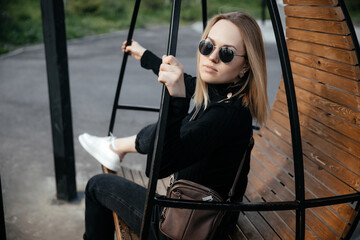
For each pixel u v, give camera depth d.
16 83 6.78
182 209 1.51
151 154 1.40
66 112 3.11
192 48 10.17
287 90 1.35
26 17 13.35
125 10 16.59
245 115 1.51
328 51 1.82
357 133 1.69
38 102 5.76
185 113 1.35
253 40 1.52
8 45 10.38
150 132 2.06
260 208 1.42
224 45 1.52
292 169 2.11
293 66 2.13
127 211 1.69
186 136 1.43
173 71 1.30
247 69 1.58
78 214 3.13
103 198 1.77
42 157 4.04
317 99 1.95
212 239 1.59
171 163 1.38
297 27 2.02
